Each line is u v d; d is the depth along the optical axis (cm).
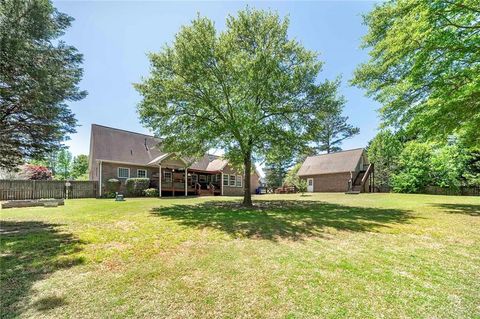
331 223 707
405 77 1002
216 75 1093
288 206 1191
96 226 666
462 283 316
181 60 1062
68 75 754
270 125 1139
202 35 1062
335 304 266
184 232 600
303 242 509
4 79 624
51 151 782
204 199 1697
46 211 959
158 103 1117
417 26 756
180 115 1159
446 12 705
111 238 538
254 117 1103
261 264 383
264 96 1129
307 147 1226
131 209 1038
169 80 1098
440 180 2053
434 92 882
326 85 1173
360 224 688
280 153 1251
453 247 470
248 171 1250
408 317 243
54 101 698
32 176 2198
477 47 732
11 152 728
